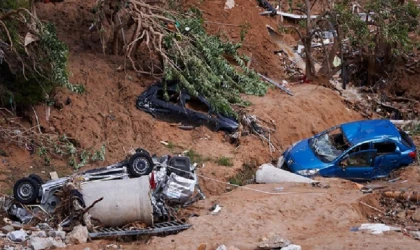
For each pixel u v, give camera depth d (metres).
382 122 20.88
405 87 29.45
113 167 16.38
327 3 28.84
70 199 14.96
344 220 15.84
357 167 19.59
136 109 21.92
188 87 21.62
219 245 13.53
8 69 19.73
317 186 18.38
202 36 24.00
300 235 14.79
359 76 30.34
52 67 19.70
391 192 17.69
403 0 28.55
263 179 19.36
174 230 14.95
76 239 14.04
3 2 19.12
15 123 19.83
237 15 30.58
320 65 30.56
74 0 27.28
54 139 19.81
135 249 13.82
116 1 23.02
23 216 15.31
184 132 21.52
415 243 13.83
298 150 20.42
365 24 27.42
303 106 24.64
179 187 16.02
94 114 21.19
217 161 20.19
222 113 22.06
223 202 16.89
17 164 18.86
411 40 29.86
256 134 22.05
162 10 23.62
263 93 25.11
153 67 23.48
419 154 21.06
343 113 25.62
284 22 34.50
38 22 19.08
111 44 24.48
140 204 15.06
